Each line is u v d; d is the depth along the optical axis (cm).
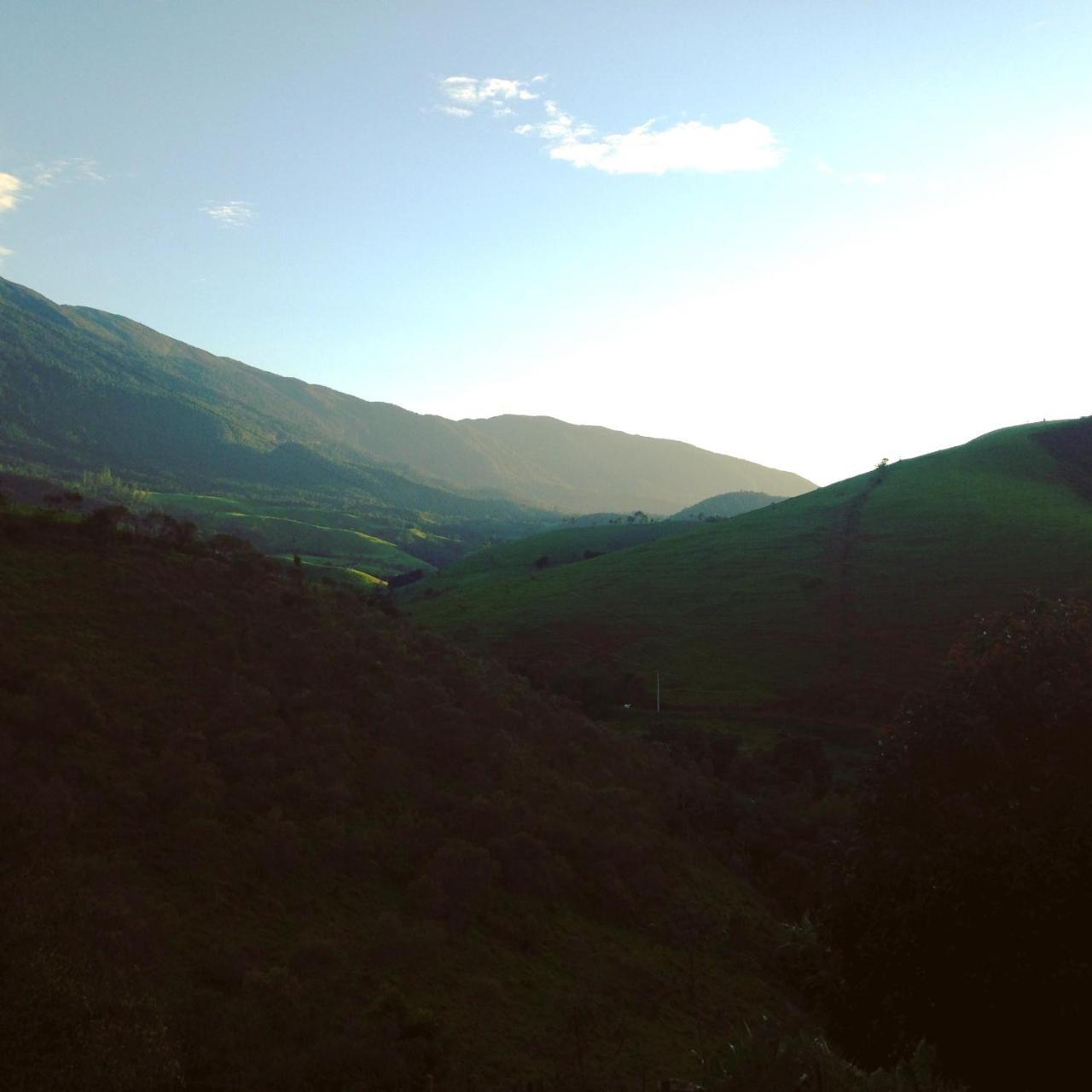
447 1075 1903
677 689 8644
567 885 3269
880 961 1530
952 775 1642
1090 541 10525
